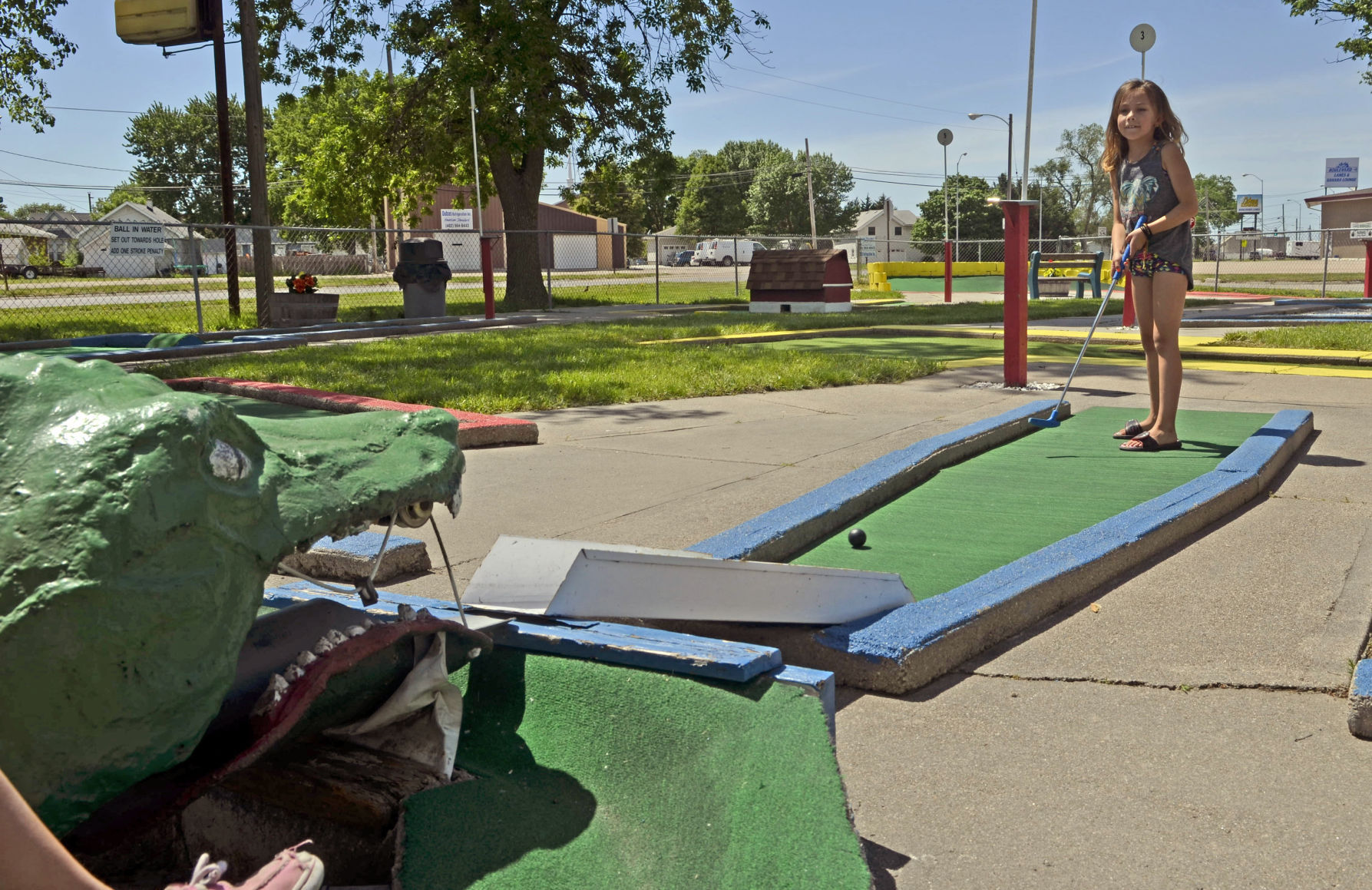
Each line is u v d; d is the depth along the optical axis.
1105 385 7.93
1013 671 2.67
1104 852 1.86
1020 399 7.33
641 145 23.69
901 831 1.95
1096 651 2.78
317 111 34.16
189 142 89.25
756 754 1.73
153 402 1.37
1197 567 3.45
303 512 1.53
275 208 75.12
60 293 25.62
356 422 1.76
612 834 1.66
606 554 2.19
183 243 19.94
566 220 59.84
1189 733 2.32
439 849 1.62
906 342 12.23
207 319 17.48
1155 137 5.08
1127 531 3.52
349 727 1.90
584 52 22.69
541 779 1.82
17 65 20.62
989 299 25.69
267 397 7.23
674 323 15.77
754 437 6.01
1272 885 1.76
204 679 1.40
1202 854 1.85
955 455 4.96
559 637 2.07
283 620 1.96
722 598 2.37
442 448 1.77
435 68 22.78
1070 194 101.25
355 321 17.48
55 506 1.29
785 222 102.31
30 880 1.19
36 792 1.31
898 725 2.39
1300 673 2.59
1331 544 3.64
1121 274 5.20
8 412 1.39
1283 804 2.01
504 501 4.55
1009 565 3.17
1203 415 6.23
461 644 2.01
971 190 87.94
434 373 8.80
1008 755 2.24
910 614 2.75
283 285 32.00
